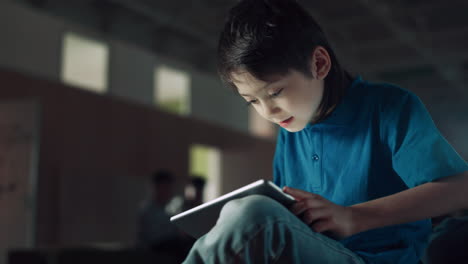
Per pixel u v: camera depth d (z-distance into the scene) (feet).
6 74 16.99
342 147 2.94
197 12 24.98
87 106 19.62
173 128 24.44
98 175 19.52
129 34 26.20
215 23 26.18
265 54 2.38
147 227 12.54
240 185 30.76
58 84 18.58
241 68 2.41
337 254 2.19
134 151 21.71
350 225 2.28
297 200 2.25
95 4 23.82
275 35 2.43
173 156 24.20
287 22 2.51
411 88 35.17
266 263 1.88
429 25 25.48
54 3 22.27
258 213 1.90
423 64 30.68
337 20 25.05
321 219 2.23
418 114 2.71
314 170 3.03
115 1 23.72
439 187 2.42
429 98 37.17
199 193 13.76
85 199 18.70
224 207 2.03
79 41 23.52
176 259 10.79
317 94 2.66
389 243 2.77
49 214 17.16
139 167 21.85
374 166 2.84
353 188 2.85
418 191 2.42
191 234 2.63
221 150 29.45
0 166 15.37
